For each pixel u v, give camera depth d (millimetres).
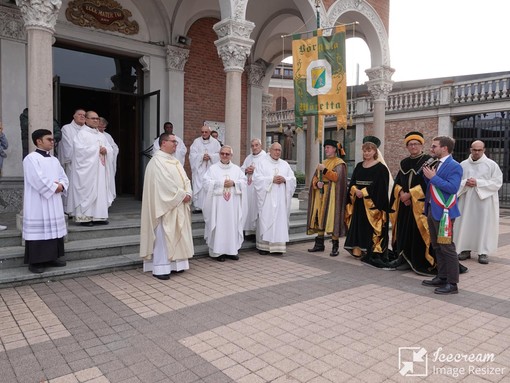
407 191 6133
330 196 7148
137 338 3686
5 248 5738
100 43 9234
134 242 6414
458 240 7082
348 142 20172
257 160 7863
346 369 3164
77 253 5934
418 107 17797
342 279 5691
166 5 10102
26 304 4520
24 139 6555
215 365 3213
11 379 2990
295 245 8148
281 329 3910
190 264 6434
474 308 4574
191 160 8711
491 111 15977
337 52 7266
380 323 4090
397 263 6266
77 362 3248
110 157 7000
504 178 16688
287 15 11664
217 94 11516
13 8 7969
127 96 11297
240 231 6750
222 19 7922
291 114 22703
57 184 5195
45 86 5801
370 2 10758
